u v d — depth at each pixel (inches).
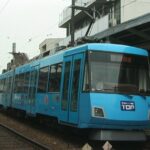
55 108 712.4
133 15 1430.9
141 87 620.7
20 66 1103.6
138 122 603.5
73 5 1216.8
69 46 780.6
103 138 584.4
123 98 597.6
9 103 1220.5
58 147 609.6
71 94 643.5
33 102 875.4
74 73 641.6
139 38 952.3
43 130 878.4
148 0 1428.4
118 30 867.4
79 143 650.8
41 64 841.5
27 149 597.6
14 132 801.6
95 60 606.9
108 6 1617.9
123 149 615.5
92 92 589.6
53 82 738.2
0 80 1481.3
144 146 639.1
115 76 607.8
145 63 636.7
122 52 620.4
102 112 585.3
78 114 610.5
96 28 1524.4
